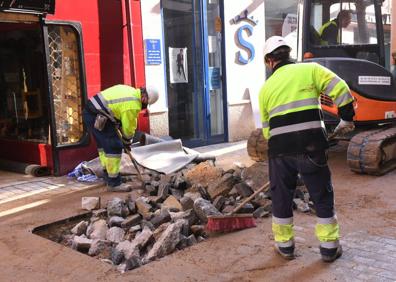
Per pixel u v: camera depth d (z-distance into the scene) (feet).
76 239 15.67
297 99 12.71
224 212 16.97
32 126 26.58
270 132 13.21
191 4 31.58
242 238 15.20
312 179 12.84
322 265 12.96
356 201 18.60
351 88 23.04
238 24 33.58
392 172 23.06
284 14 38.65
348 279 12.08
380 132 23.26
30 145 26.13
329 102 22.77
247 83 34.60
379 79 23.62
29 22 23.70
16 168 26.12
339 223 16.17
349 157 22.45
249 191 18.11
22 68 26.45
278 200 13.33
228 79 33.42
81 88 25.48
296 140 12.64
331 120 23.07
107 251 15.14
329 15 24.94
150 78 28.71
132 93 20.99
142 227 16.52
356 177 22.31
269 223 16.46
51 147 24.85
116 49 26.86
